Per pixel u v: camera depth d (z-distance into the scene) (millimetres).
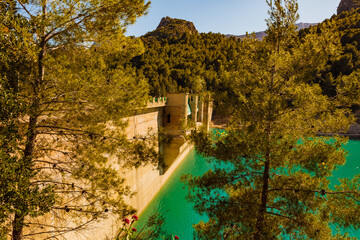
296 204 6688
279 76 7965
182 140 27000
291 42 8203
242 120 7641
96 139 7453
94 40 7211
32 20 5043
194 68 89125
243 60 8484
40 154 6727
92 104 6895
